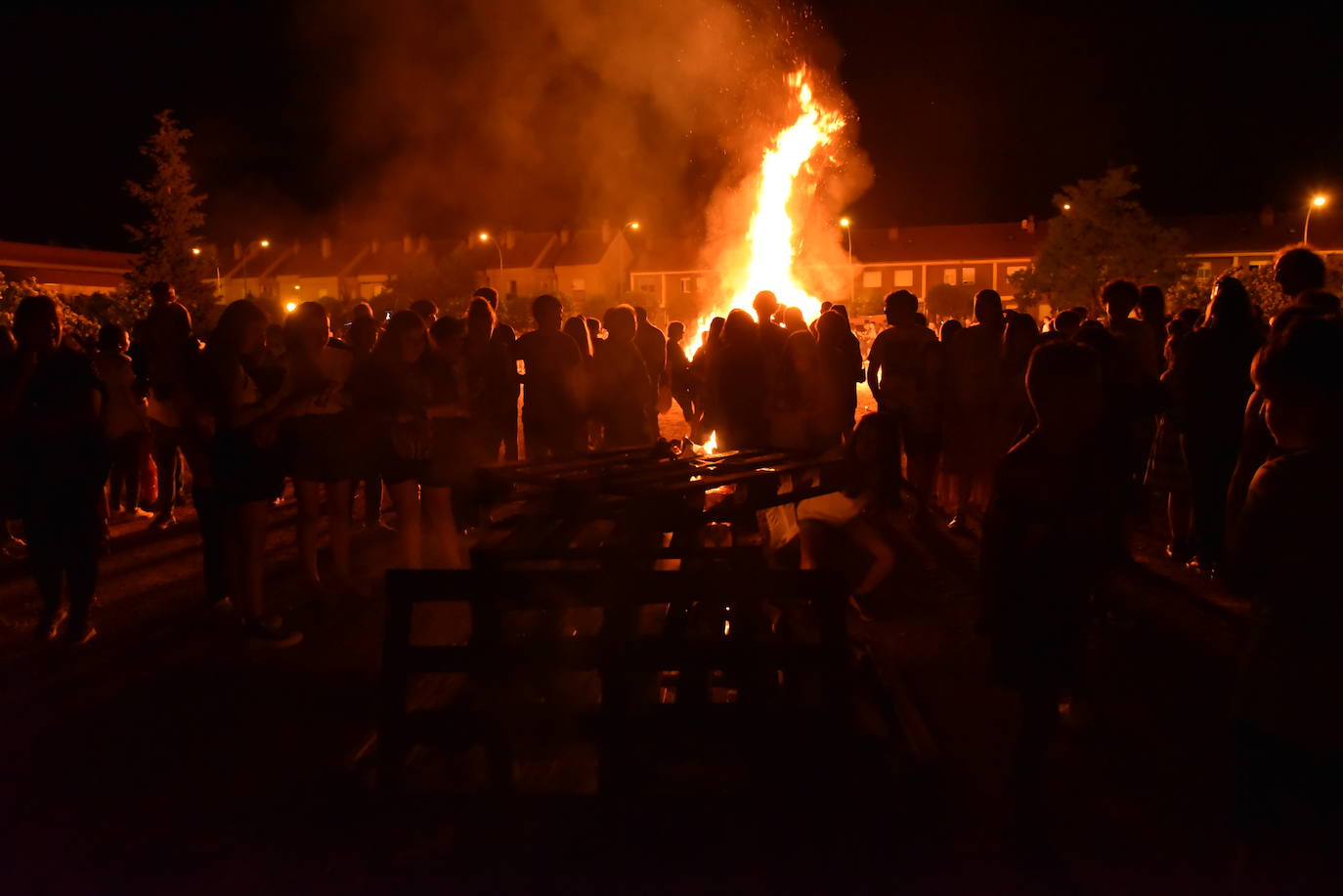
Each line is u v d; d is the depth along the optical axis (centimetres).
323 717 451
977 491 958
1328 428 246
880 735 352
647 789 350
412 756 361
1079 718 440
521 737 340
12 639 561
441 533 650
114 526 878
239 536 541
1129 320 684
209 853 334
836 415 593
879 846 321
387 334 628
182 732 436
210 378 530
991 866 322
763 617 442
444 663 341
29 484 540
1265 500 251
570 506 383
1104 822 353
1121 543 379
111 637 565
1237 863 265
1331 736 242
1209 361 623
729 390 660
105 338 857
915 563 718
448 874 313
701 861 316
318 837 336
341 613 612
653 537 470
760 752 337
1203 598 618
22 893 313
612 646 341
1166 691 475
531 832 328
